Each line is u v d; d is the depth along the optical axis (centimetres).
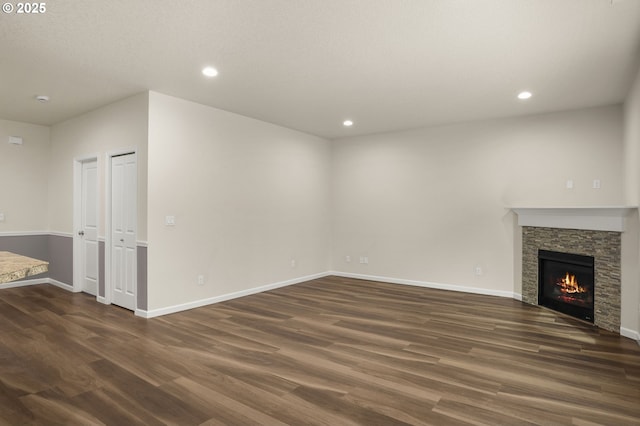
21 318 409
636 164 359
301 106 476
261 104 468
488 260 540
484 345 333
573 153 480
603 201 460
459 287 564
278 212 583
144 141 415
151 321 400
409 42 296
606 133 459
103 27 271
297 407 226
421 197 599
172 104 434
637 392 245
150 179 412
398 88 406
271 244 570
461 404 230
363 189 660
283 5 243
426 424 208
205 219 471
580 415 218
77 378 263
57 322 395
